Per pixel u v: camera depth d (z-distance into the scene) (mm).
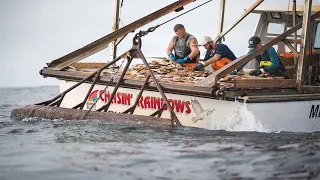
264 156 10000
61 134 11852
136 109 13945
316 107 13617
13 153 10148
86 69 17016
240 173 8930
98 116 13086
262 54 14914
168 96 13281
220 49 15453
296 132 12898
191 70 15195
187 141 11297
